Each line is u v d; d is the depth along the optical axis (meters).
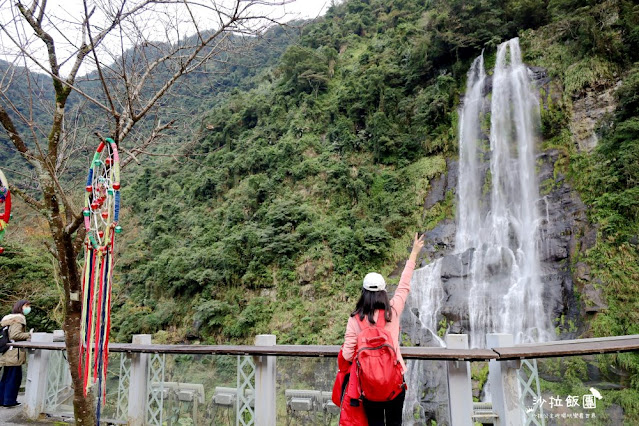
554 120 17.47
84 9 3.53
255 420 4.16
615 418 4.60
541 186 16.73
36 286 16.06
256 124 29.91
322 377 4.32
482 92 20.62
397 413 2.65
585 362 4.80
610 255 12.84
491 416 3.46
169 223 26.91
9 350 6.50
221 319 18.73
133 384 5.05
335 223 20.59
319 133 25.69
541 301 13.72
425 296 16.53
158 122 5.12
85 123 5.02
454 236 18.39
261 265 19.62
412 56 23.58
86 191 3.63
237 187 25.95
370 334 2.64
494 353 3.23
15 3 3.56
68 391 6.31
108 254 3.51
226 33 4.59
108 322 3.50
